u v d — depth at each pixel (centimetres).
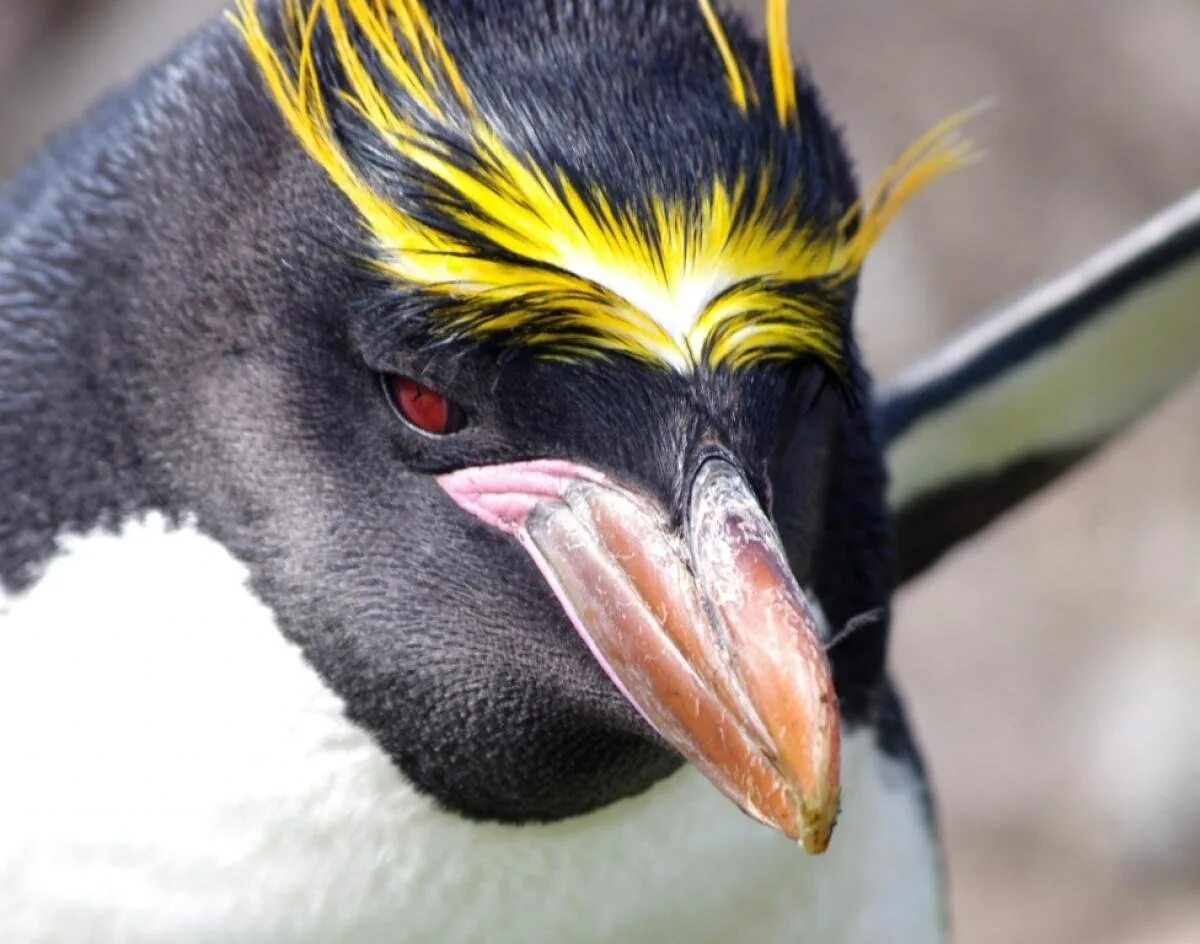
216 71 216
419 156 212
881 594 221
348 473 214
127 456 215
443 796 215
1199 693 377
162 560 215
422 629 214
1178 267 232
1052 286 234
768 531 211
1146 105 434
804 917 222
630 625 211
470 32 213
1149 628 386
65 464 216
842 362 214
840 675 221
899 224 412
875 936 225
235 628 215
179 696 215
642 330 212
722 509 211
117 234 216
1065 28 439
